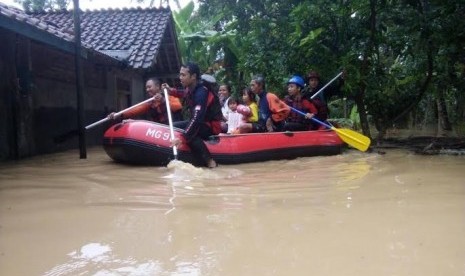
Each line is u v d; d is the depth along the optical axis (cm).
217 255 221
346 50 756
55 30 606
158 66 1258
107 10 1155
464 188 373
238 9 834
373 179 427
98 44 977
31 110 645
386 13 747
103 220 282
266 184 407
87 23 1092
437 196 343
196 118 535
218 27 1236
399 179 424
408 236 246
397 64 1015
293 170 505
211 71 1327
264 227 265
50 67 703
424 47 737
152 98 629
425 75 869
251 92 725
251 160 582
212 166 533
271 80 855
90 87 857
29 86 619
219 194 360
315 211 302
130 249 230
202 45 1360
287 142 621
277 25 822
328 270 201
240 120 731
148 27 1052
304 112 709
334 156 646
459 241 237
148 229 263
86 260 216
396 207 310
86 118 839
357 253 222
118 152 542
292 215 292
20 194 360
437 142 823
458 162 546
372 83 744
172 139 523
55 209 310
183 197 347
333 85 777
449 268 201
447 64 823
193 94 562
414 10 730
